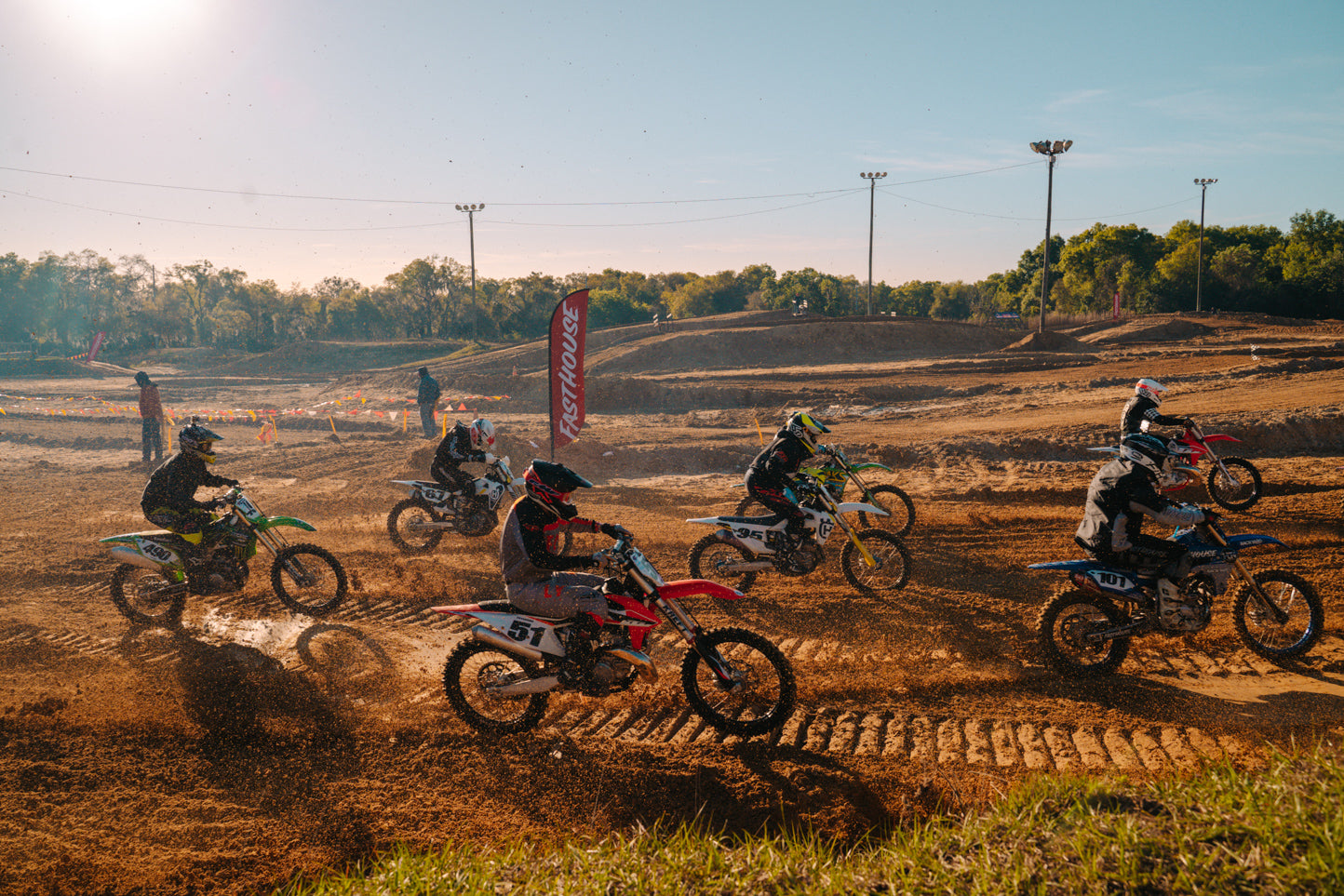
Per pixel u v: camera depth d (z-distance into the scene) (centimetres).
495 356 5222
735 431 2162
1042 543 950
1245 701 549
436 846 416
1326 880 270
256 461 1775
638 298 15038
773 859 354
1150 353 3794
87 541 1080
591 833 425
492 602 545
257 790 470
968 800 439
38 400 3931
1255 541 604
